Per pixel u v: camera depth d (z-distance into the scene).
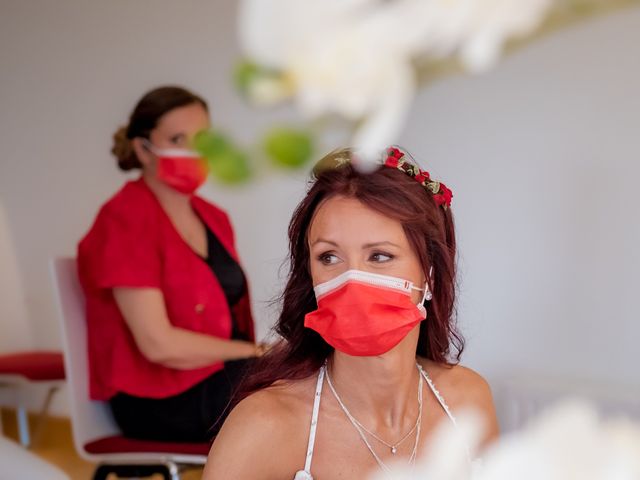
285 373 1.42
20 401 4.77
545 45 3.42
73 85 4.98
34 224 5.24
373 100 0.33
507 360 3.62
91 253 2.63
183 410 2.57
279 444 1.36
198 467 2.71
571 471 0.41
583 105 3.38
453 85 3.63
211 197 4.44
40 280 5.21
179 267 2.69
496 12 0.33
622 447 0.41
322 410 1.38
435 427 1.44
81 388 2.60
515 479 0.42
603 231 3.39
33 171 5.22
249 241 4.33
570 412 0.43
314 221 1.27
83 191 5.01
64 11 4.98
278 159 0.33
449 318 1.43
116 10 4.76
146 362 2.62
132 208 2.66
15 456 1.55
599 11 0.34
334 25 0.33
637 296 3.34
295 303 1.42
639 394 3.18
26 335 5.25
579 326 3.46
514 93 3.51
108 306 2.62
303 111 0.33
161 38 4.60
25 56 5.17
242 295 2.91
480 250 3.65
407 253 1.26
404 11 0.33
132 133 2.75
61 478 1.54
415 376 1.46
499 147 3.57
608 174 3.36
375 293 1.23
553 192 3.48
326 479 1.36
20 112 5.23
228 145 0.33
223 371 2.62
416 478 0.62
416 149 3.75
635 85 3.27
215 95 4.39
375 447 1.37
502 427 3.55
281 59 0.33
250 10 0.33
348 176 1.25
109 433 2.66
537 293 3.54
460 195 3.67
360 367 1.34
